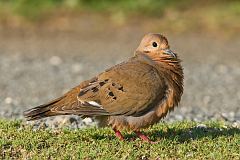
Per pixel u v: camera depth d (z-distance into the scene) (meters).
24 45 26.45
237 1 30.28
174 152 9.78
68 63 23.44
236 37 27.56
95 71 22.16
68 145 9.97
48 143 10.09
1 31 28.16
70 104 9.62
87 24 29.06
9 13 29.44
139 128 9.94
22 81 20.67
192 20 28.95
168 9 30.06
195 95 18.78
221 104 17.38
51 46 26.31
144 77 9.83
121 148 9.82
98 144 10.06
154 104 9.84
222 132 10.91
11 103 17.05
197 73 22.02
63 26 28.86
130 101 9.72
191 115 14.20
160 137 10.59
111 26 28.89
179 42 26.80
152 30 28.34
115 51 25.52
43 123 11.66
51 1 30.14
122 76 9.82
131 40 27.19
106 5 30.23
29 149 9.85
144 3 29.89
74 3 30.20
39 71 22.20
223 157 9.59
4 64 23.20
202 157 9.61
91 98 9.66
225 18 29.00
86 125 11.78
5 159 9.55
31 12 29.42
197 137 10.50
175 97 10.05
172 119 13.26
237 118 13.49
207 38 27.42
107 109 9.67
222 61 24.00
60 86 19.97
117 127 9.90
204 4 30.55
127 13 29.59
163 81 9.94
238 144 10.10
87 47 26.19
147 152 9.74
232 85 20.34
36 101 17.62
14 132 10.59
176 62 10.17
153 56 10.19
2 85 20.02
